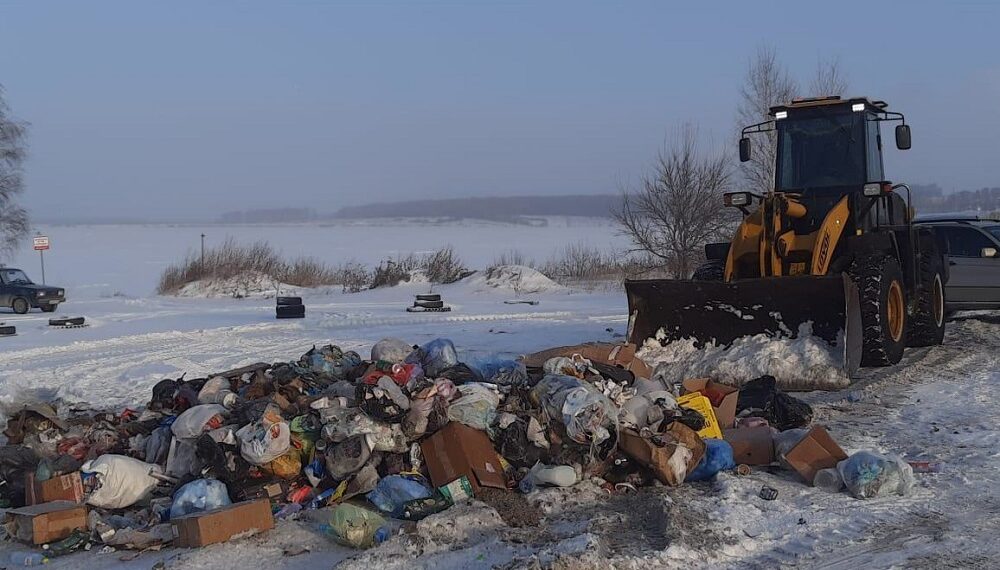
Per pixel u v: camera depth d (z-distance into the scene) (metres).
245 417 7.55
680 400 8.17
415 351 9.01
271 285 36.25
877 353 11.64
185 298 34.34
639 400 7.83
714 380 10.84
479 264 53.81
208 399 8.49
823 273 11.37
